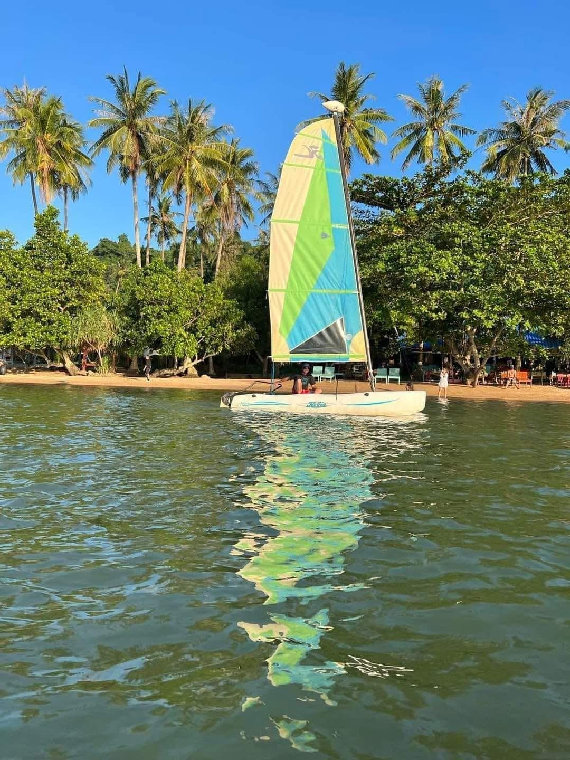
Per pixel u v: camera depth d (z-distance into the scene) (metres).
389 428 15.27
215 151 43.31
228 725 3.26
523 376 34.47
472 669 3.84
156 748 3.08
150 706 3.42
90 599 4.80
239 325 40.47
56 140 44.38
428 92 42.41
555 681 3.72
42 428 14.61
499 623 4.46
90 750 3.06
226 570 5.42
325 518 7.05
